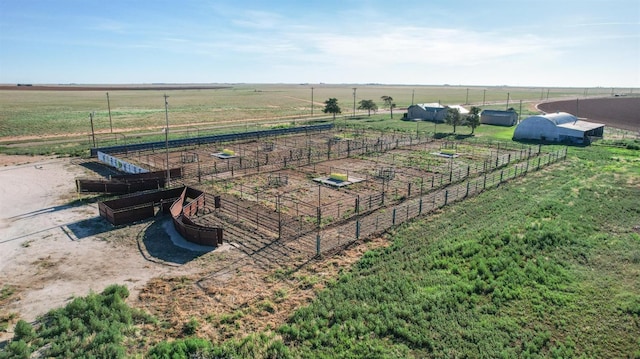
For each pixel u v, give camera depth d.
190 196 33.91
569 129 64.62
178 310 17.72
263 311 17.67
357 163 47.97
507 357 14.76
